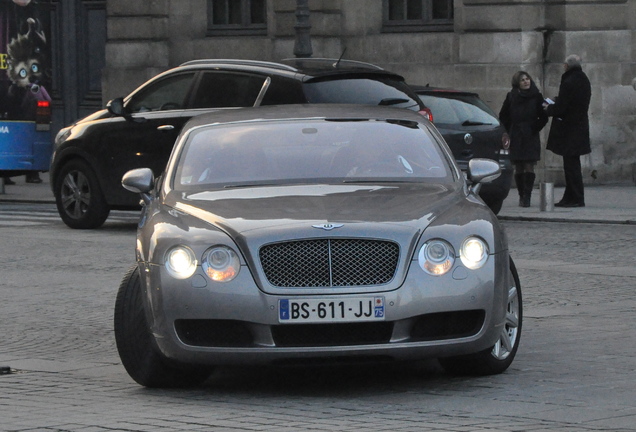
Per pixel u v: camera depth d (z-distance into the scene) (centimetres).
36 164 6303
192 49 7900
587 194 6438
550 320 2867
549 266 3838
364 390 2148
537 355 2430
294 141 2477
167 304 2081
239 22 7850
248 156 2439
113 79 7975
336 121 2539
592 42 7031
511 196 6488
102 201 4991
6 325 2973
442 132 5012
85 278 3734
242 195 2273
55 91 8800
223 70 4609
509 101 5725
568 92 5622
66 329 2909
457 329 2097
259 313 2034
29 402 2092
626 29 7069
